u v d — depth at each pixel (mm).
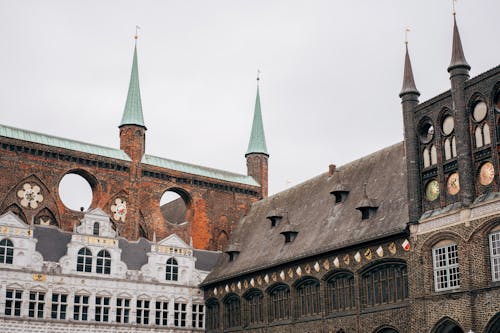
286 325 64188
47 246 72562
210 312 79125
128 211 82688
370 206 58375
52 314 70250
